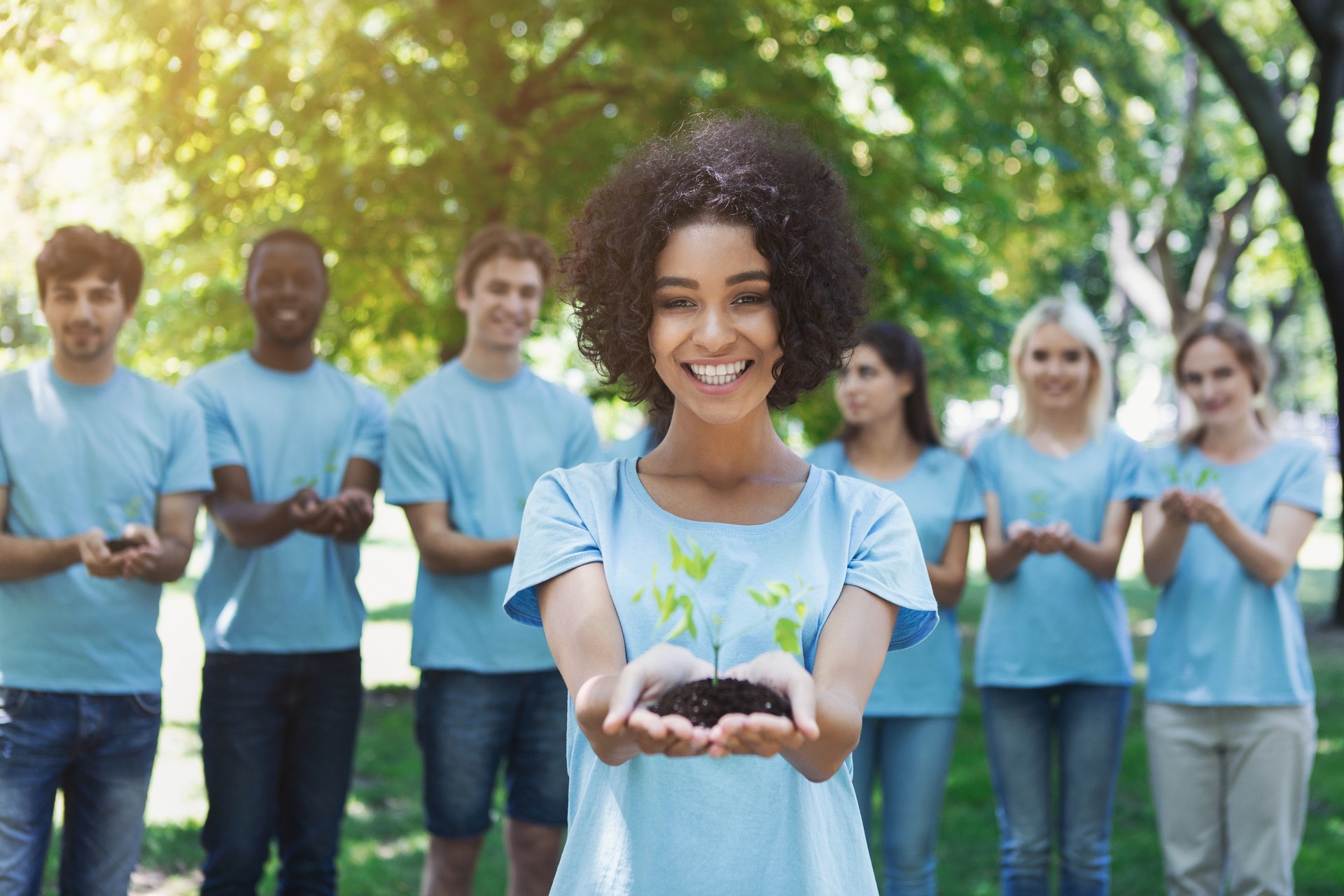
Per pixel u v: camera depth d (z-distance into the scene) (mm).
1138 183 13461
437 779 3402
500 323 3596
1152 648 3623
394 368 8953
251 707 3330
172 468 3188
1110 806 3623
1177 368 3730
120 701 2961
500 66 6922
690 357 1504
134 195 7262
